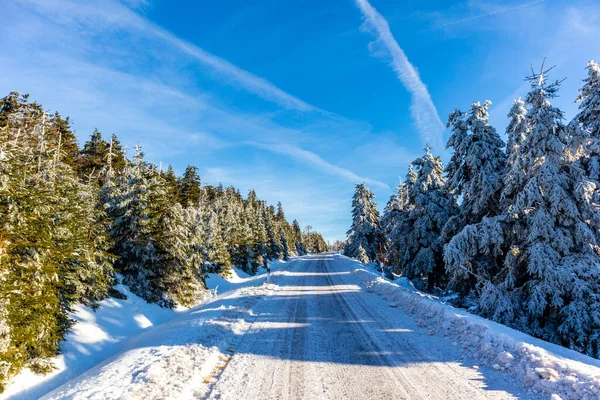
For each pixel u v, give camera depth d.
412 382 5.86
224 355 7.62
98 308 14.90
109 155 22.41
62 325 10.90
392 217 30.19
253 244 53.19
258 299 15.73
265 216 71.00
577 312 10.39
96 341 12.41
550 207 11.87
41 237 9.78
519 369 6.09
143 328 15.31
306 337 9.01
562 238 11.49
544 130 11.99
